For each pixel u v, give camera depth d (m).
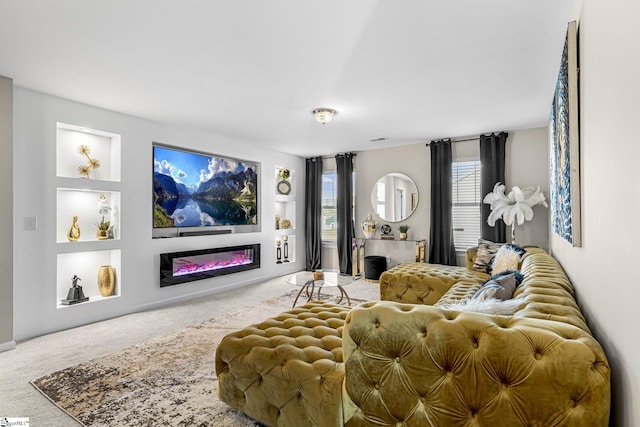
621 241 1.06
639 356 0.92
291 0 1.90
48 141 3.40
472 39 2.34
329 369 1.71
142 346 3.04
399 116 4.16
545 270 2.40
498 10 2.01
